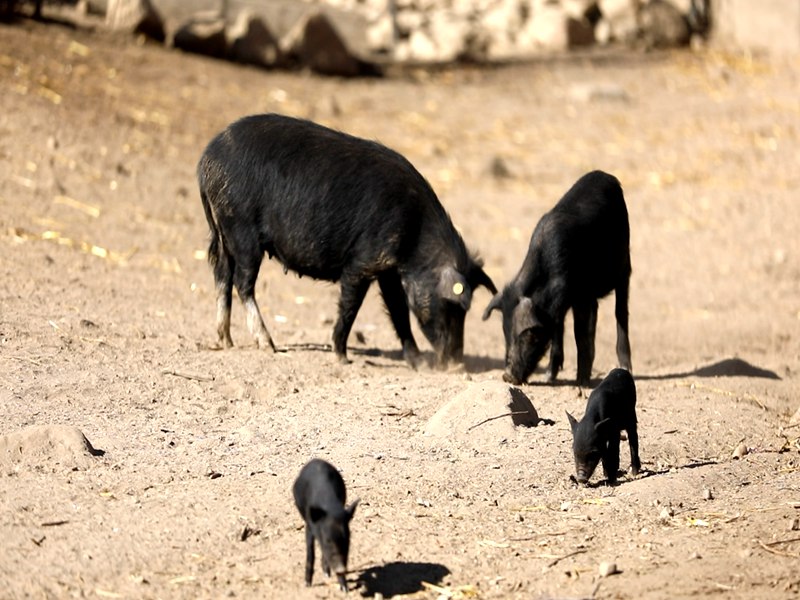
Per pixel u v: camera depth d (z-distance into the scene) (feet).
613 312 186.19
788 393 137.69
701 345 166.71
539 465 103.91
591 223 132.77
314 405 120.06
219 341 143.33
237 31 317.63
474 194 249.14
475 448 108.27
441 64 348.79
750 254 213.87
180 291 168.25
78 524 89.40
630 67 346.13
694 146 278.87
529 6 385.09
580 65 347.97
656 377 143.84
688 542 89.15
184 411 117.70
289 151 138.82
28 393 117.91
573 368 152.46
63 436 103.04
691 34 373.40
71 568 82.79
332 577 82.12
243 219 140.26
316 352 144.97
